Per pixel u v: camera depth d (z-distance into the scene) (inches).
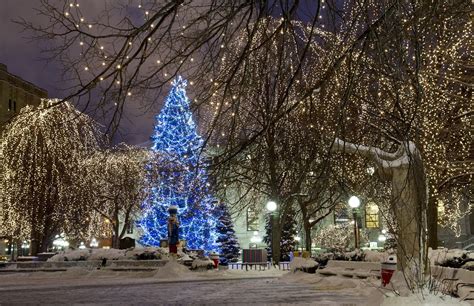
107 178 1587.1
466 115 965.8
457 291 410.9
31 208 1509.6
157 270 1003.9
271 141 319.0
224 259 2042.3
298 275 948.0
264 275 1039.6
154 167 1408.7
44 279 952.3
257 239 2299.5
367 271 823.7
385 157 492.1
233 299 583.8
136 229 2253.9
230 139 303.9
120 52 248.1
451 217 1336.1
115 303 550.9
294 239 1966.0
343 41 270.4
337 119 287.9
